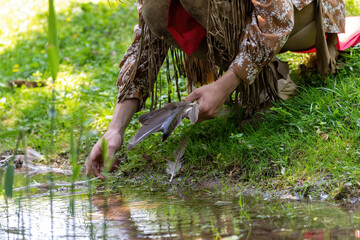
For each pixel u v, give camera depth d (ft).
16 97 27.71
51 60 9.29
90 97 25.44
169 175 16.61
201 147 16.96
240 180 15.20
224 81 14.62
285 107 17.60
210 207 12.96
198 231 10.94
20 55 36.52
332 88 17.87
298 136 16.20
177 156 16.58
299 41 16.65
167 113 13.94
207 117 14.65
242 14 15.02
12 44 39.27
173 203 13.66
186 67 17.39
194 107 13.76
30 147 21.16
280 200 13.26
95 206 13.88
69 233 11.50
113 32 38.19
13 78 31.76
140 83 16.46
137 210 13.17
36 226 12.19
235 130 17.43
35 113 24.99
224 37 14.90
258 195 13.94
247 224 11.17
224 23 15.02
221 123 18.17
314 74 19.20
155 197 14.53
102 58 32.73
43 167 18.65
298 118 16.96
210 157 16.79
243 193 14.26
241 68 14.70
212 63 15.25
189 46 15.28
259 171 15.14
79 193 15.69
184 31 15.26
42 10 46.52
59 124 23.09
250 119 17.83
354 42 19.44
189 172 16.35
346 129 15.85
